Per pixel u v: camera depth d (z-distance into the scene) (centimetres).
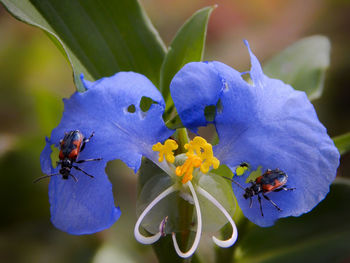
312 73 9
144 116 7
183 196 7
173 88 7
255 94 7
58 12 8
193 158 7
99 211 7
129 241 11
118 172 12
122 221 12
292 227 9
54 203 7
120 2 8
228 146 8
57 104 10
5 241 11
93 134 7
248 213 8
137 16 8
